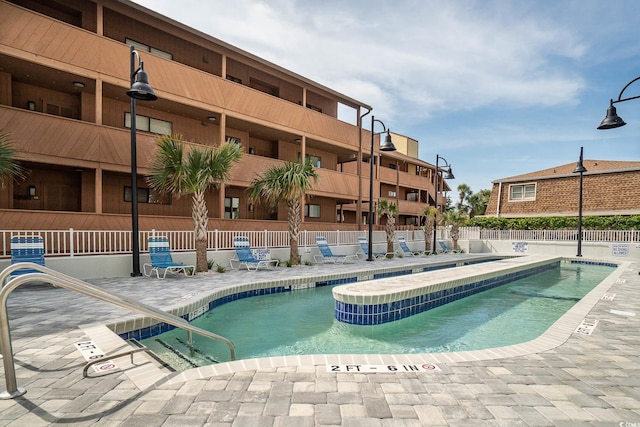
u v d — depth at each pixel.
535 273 14.73
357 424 2.44
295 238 13.59
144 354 3.88
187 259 11.23
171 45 14.82
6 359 2.79
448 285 8.38
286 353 5.10
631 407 2.74
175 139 11.14
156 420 2.48
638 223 20.00
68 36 10.90
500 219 25.70
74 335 4.39
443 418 2.54
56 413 2.56
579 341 4.41
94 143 11.23
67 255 9.23
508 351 4.01
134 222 9.70
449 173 22.52
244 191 17.89
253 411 2.61
